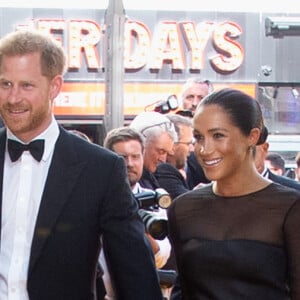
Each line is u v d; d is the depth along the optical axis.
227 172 5.99
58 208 6.12
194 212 6.18
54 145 6.33
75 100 21.64
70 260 6.11
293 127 23.09
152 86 22.05
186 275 6.12
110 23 14.30
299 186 9.21
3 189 6.21
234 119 5.96
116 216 6.31
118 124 14.09
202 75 22.48
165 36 22.30
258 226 5.89
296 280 5.81
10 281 6.05
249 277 5.81
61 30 21.84
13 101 5.97
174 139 9.92
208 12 22.52
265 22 22.38
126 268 6.33
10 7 21.75
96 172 6.29
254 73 22.66
